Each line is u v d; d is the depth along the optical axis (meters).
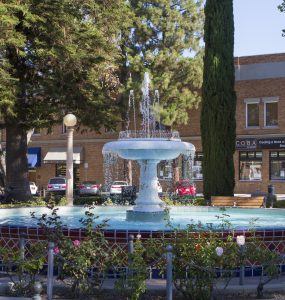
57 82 25.28
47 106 24.92
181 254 7.73
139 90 38.38
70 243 8.05
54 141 51.94
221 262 7.79
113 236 9.26
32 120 25.78
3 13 22.11
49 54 23.59
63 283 8.48
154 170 13.86
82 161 50.41
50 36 24.41
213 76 25.92
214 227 9.91
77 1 25.80
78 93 25.73
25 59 25.52
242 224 12.65
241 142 44.44
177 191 31.80
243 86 44.59
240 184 44.72
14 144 26.88
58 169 52.19
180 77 40.72
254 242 8.68
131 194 28.94
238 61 44.88
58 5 24.00
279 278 8.97
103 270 8.22
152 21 40.19
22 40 23.12
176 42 40.56
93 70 26.75
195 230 8.96
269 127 43.56
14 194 26.61
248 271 9.03
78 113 26.20
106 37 28.06
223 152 25.39
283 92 43.16
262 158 44.06
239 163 45.00
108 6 27.34
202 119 26.17
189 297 7.74
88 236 8.60
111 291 8.19
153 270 8.97
